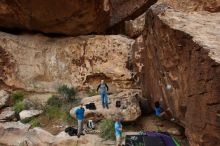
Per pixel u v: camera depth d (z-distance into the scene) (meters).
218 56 8.16
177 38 10.70
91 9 16.03
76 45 17.30
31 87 17.11
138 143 10.93
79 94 16.61
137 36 17.92
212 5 16.41
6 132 14.34
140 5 18.92
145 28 14.07
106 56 16.92
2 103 16.17
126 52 16.81
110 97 15.30
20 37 17.89
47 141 13.43
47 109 15.64
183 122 11.42
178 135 13.22
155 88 13.55
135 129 13.93
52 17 16.52
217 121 7.98
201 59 8.79
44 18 16.66
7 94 16.78
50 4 15.84
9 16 17.11
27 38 17.88
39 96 16.83
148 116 14.73
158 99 13.34
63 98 16.06
